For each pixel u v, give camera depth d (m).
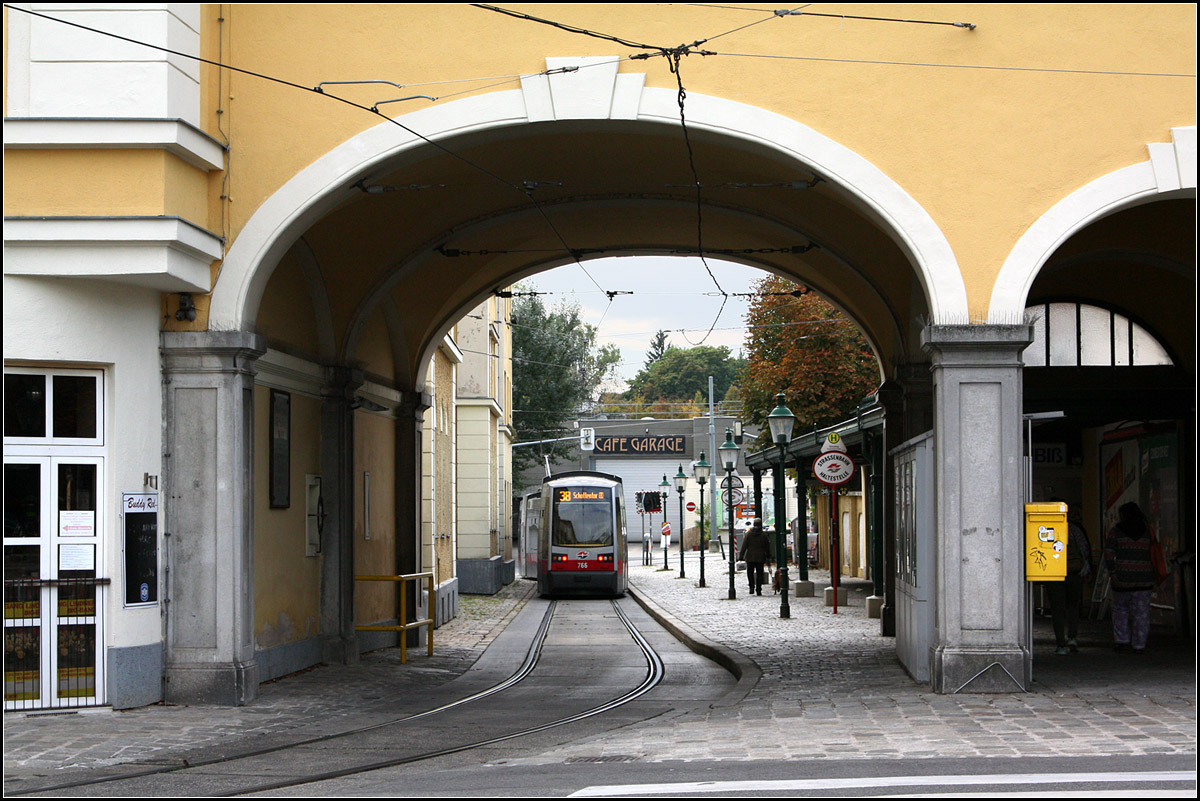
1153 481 17.47
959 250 11.52
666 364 102.69
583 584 33.09
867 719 9.94
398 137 11.67
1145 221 15.08
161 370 11.54
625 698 12.86
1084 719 9.57
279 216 11.62
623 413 92.94
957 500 11.27
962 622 11.20
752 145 11.77
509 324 42.53
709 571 46.38
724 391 100.69
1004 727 9.29
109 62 10.66
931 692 11.35
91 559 10.96
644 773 7.70
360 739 9.88
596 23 11.73
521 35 11.72
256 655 13.23
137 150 10.70
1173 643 15.64
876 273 16.78
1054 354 17.27
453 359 26.34
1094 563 19.77
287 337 14.41
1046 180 11.56
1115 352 17.30
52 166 10.70
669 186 15.19
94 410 11.05
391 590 18.72
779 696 11.73
